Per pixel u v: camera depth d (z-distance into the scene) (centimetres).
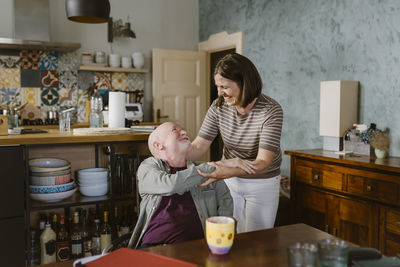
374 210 229
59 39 478
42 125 445
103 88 502
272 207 208
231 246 113
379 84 287
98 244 238
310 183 276
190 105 530
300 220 288
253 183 204
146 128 244
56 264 112
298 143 371
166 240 163
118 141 222
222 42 493
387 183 220
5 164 193
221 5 496
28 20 435
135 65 499
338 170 252
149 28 527
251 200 206
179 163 179
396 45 275
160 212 166
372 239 231
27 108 466
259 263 105
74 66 486
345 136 285
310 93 354
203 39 545
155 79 504
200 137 213
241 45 452
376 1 288
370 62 294
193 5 552
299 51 365
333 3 326
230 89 180
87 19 279
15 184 197
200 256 110
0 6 451
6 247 197
